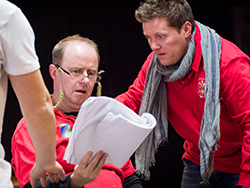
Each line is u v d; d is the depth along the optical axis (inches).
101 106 68.4
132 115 70.4
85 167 72.4
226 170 113.7
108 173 90.4
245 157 93.3
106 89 231.1
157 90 111.9
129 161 101.1
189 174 120.5
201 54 101.8
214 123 98.0
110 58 230.7
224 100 100.9
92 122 68.4
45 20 218.7
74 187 75.9
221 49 102.0
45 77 219.0
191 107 107.5
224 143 109.7
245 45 233.1
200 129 101.6
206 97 99.6
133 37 232.1
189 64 100.0
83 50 95.6
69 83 94.5
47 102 63.8
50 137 64.9
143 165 114.2
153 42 97.7
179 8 96.0
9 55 58.6
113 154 73.0
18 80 59.9
